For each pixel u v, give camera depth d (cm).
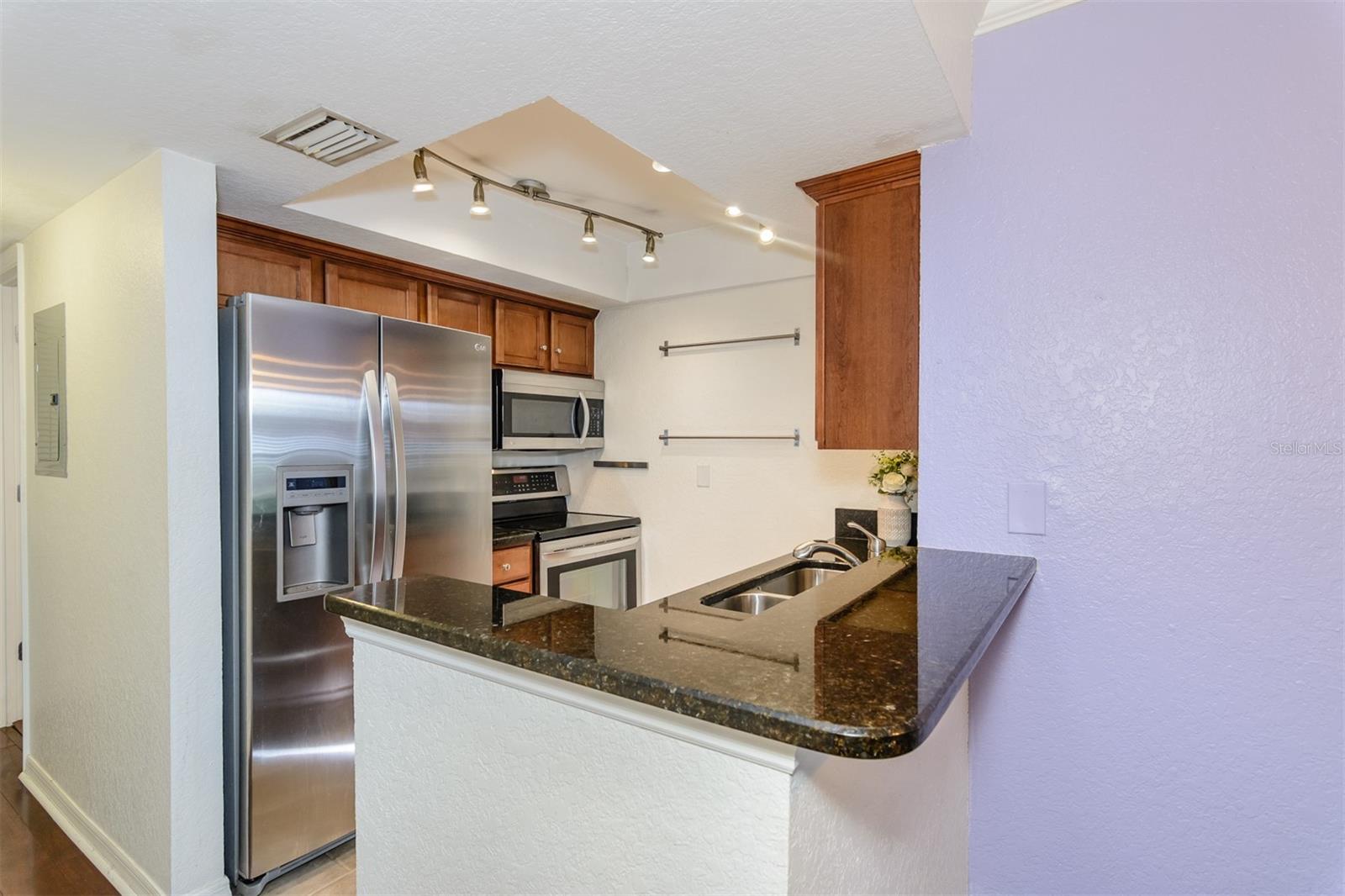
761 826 72
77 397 216
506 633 94
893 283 170
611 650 86
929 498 160
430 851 107
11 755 277
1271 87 125
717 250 331
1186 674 133
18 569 303
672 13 111
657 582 365
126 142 167
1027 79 148
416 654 107
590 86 135
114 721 201
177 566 177
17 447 302
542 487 379
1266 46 125
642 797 82
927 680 75
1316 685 123
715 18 112
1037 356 147
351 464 209
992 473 153
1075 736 144
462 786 102
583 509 392
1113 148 139
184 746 179
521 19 114
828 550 193
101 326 202
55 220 226
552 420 352
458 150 238
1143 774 138
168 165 173
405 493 224
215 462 184
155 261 177
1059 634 145
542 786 92
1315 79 121
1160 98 135
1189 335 133
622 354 379
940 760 130
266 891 194
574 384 362
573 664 81
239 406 187
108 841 204
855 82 133
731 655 84
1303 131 122
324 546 211
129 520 191
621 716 83
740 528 337
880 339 172
